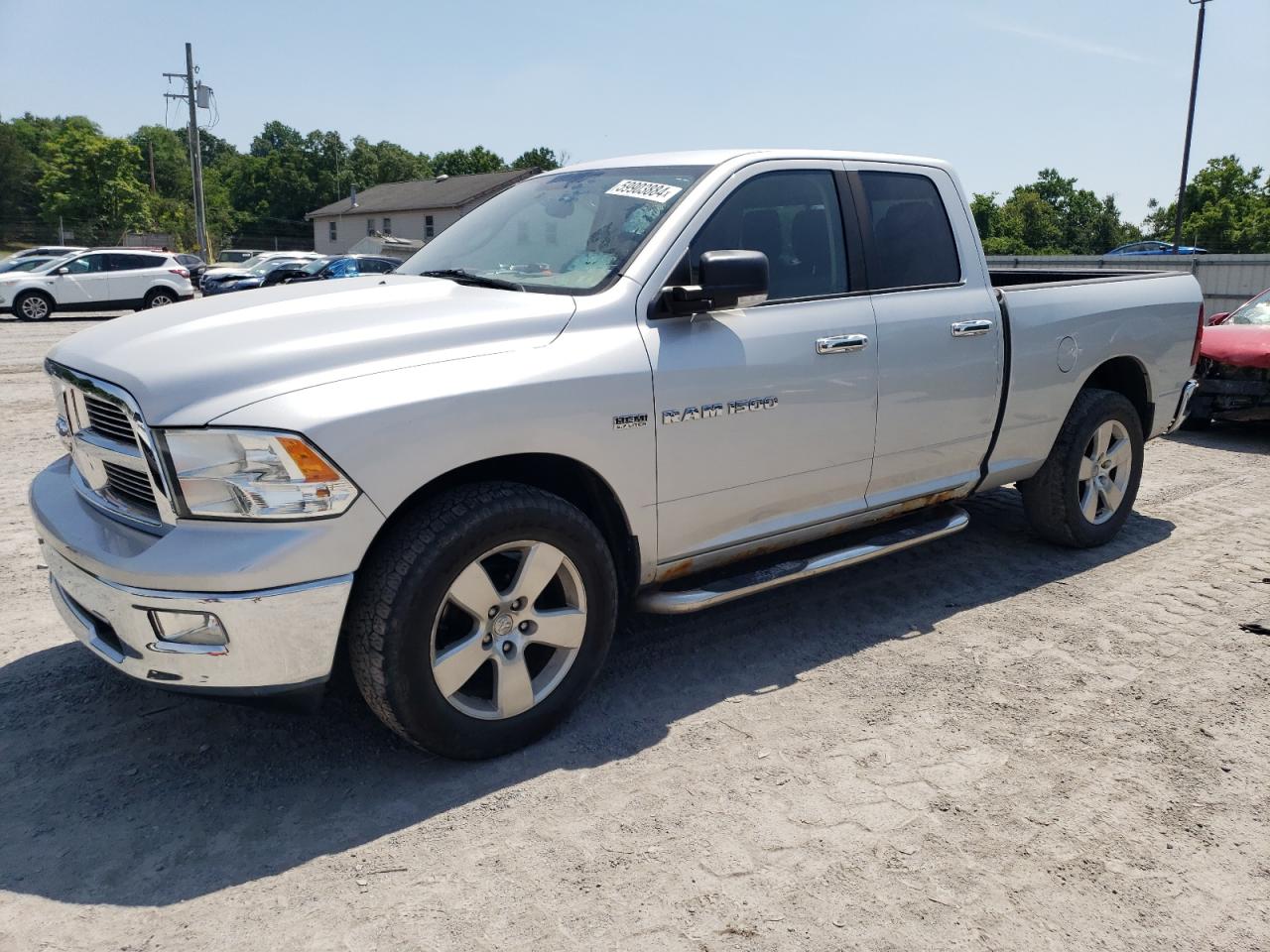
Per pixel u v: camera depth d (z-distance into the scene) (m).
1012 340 4.43
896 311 4.01
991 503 6.20
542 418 3.02
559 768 3.10
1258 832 2.78
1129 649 3.99
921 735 3.30
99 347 3.07
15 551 5.16
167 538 2.67
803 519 3.90
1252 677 3.73
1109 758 3.16
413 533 2.84
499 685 3.09
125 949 2.32
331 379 2.77
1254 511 6.05
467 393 2.88
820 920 2.41
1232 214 59.19
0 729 3.36
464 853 2.68
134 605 2.67
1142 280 5.23
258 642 2.66
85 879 2.58
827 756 3.17
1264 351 8.17
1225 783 3.02
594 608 3.25
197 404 2.65
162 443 2.65
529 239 3.81
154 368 2.76
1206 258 16.84
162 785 3.02
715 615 4.34
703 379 3.39
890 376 3.96
